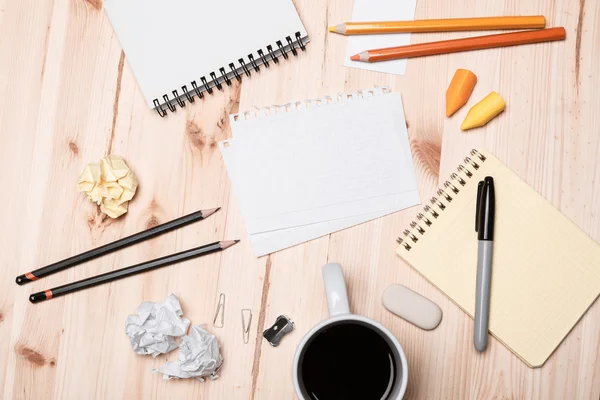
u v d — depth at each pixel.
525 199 0.84
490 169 0.84
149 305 0.84
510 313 0.82
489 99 0.84
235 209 0.86
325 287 0.76
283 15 0.86
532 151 0.85
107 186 0.85
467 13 0.87
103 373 0.86
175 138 0.88
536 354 0.82
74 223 0.88
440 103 0.86
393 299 0.83
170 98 0.88
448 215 0.84
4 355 0.87
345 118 0.86
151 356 0.86
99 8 0.89
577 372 0.82
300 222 0.85
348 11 0.87
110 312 0.86
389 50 0.85
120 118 0.88
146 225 0.87
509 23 0.85
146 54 0.87
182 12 0.87
